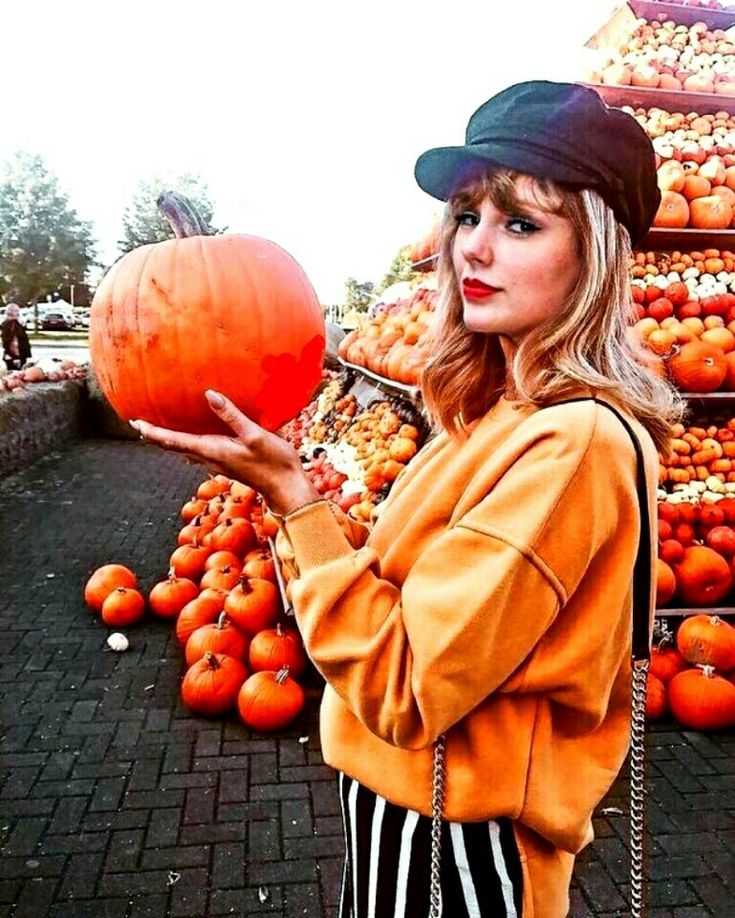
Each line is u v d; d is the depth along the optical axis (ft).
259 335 4.43
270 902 7.98
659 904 8.02
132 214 171.12
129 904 7.91
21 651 13.91
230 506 19.07
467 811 3.43
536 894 3.68
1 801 9.50
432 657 3.05
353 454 17.11
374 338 20.29
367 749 3.86
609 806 9.55
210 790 9.84
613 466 3.10
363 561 3.40
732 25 17.90
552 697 3.37
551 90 3.31
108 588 15.71
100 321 4.54
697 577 12.85
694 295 14.88
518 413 3.53
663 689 11.66
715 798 9.78
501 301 3.45
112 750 10.71
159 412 4.44
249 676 12.39
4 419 29.81
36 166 169.48
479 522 3.12
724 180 14.94
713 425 15.15
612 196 3.27
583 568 3.07
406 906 3.76
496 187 3.30
